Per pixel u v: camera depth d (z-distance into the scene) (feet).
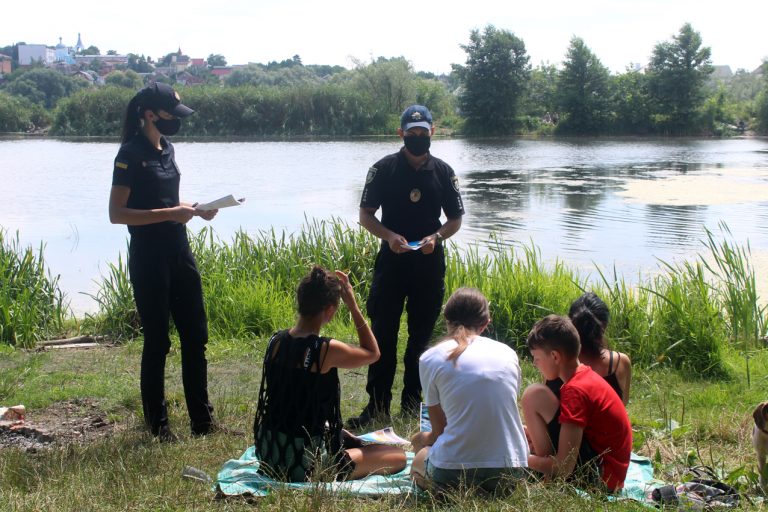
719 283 29.66
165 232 16.99
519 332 26.40
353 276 31.48
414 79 249.34
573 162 125.59
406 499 13.14
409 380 19.79
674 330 24.88
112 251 49.34
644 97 229.45
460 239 52.54
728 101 245.45
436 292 19.40
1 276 29.84
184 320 17.47
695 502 12.92
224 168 108.37
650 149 162.20
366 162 118.11
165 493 13.44
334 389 14.12
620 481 13.32
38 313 29.40
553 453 13.52
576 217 62.49
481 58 229.45
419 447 14.42
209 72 545.44
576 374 13.44
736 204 69.72
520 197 76.38
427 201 19.16
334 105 195.31
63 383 22.43
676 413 19.40
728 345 25.81
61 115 183.83
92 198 75.25
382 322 19.17
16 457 15.60
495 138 215.31
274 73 422.41
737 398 20.84
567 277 29.86
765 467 14.20
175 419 19.01
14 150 137.69
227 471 14.55
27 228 57.82
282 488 13.03
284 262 33.04
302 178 94.94
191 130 189.47
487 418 12.85
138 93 16.89
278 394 13.89
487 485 12.85
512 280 28.02
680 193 78.59
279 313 28.78
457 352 13.21
